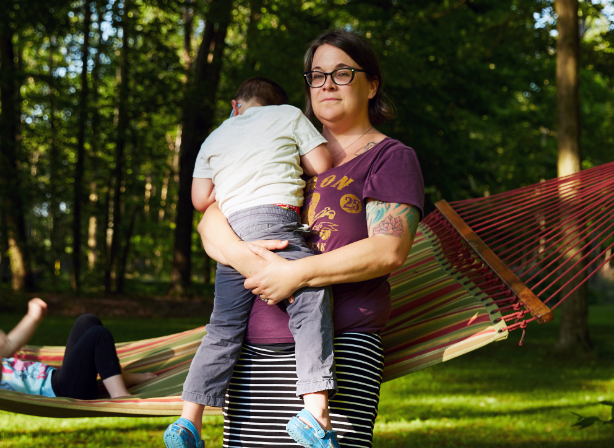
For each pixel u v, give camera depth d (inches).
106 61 844.6
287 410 79.9
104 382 129.3
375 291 84.4
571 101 386.0
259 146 89.4
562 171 387.2
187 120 763.4
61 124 784.3
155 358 141.3
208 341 84.7
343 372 79.7
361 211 85.8
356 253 78.7
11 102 689.0
